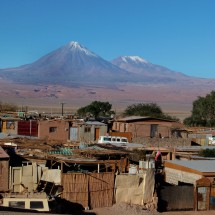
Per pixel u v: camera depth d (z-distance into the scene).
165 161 33.94
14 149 32.78
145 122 59.22
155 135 59.19
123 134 55.66
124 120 59.25
